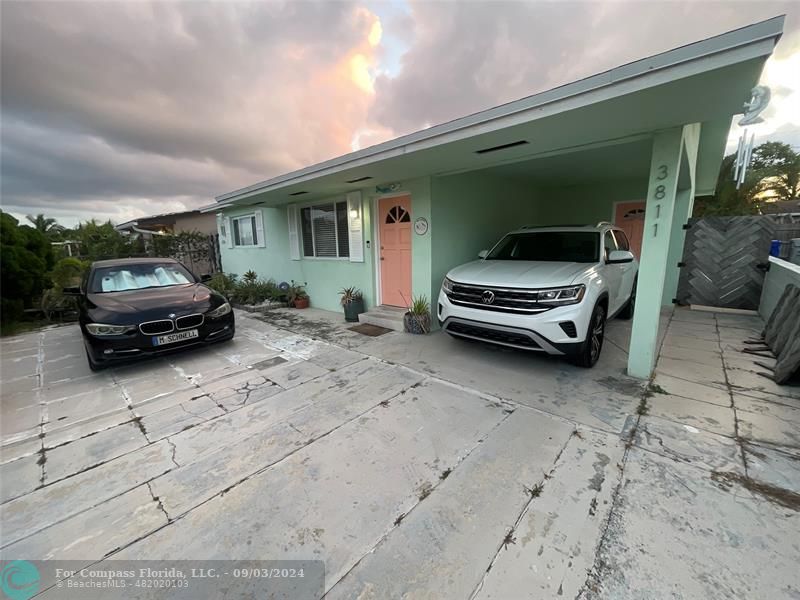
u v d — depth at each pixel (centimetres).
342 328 621
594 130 315
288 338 567
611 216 746
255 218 990
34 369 453
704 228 677
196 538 183
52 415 325
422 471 231
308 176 541
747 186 1700
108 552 176
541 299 362
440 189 542
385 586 153
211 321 478
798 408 300
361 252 681
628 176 658
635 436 264
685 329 555
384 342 525
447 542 175
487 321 392
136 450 267
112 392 373
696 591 146
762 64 191
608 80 235
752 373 378
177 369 436
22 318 787
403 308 639
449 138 345
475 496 207
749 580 150
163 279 554
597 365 411
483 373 395
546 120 286
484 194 632
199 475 235
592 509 194
